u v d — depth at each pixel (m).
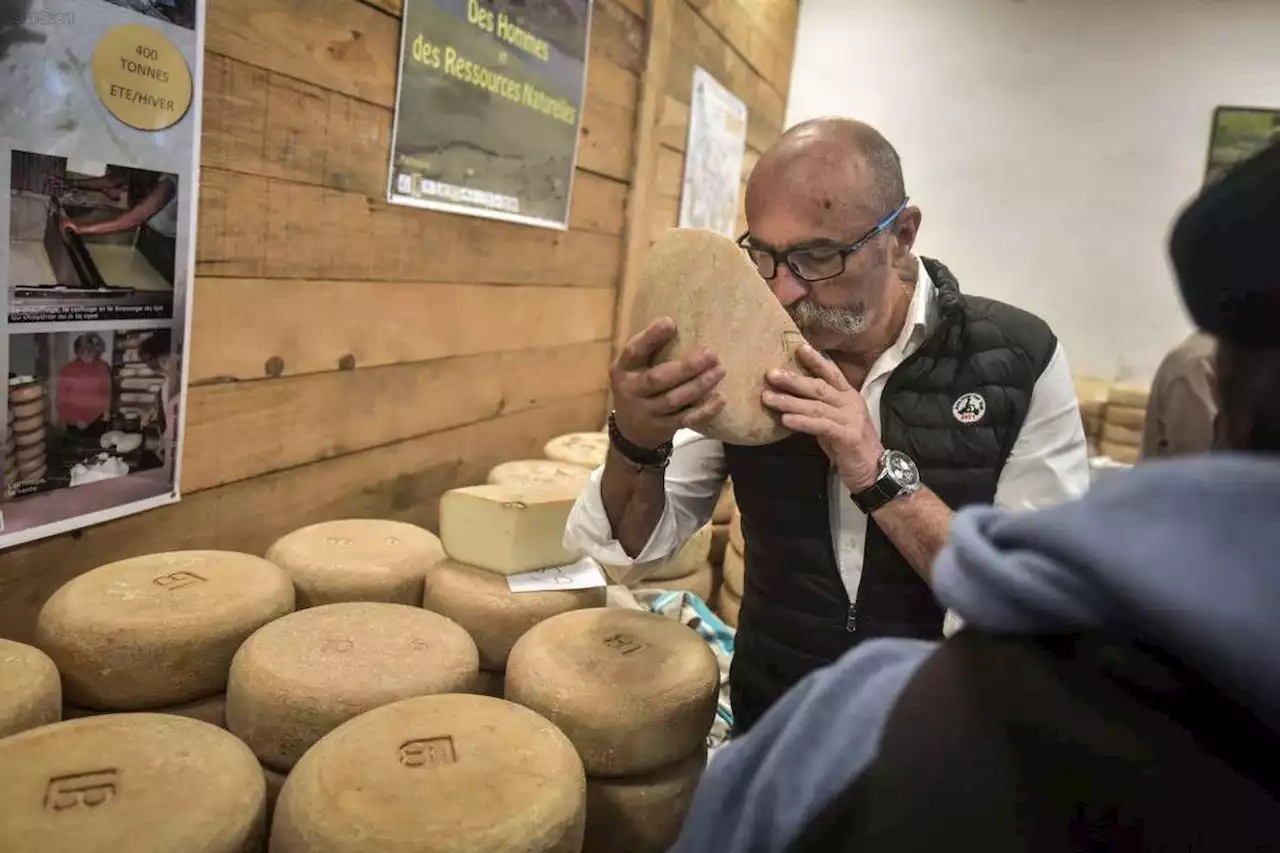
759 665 1.30
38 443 1.04
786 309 1.12
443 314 1.74
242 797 0.81
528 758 0.90
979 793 0.33
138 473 1.17
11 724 0.87
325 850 0.77
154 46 1.07
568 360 2.29
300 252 1.37
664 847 1.08
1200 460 0.31
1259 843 0.29
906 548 1.08
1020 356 1.20
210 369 1.25
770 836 0.40
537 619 1.28
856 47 3.74
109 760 0.83
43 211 0.99
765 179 1.10
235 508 1.34
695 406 0.97
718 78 3.00
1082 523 0.32
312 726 0.96
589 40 2.06
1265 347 0.31
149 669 0.99
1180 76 3.31
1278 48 3.20
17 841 0.71
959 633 0.39
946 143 3.64
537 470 1.81
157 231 1.12
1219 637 0.27
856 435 1.05
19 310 0.99
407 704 0.97
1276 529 0.28
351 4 1.36
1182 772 0.30
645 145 2.44
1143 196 3.40
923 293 1.22
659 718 1.04
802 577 1.23
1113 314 3.49
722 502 2.03
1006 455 1.21
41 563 1.08
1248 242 0.31
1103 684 0.33
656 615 1.26
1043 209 3.55
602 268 2.39
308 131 1.33
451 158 1.66
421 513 1.79
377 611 1.17
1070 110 3.46
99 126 1.03
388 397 1.63
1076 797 0.31
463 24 1.61
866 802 0.36
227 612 1.06
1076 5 3.40
